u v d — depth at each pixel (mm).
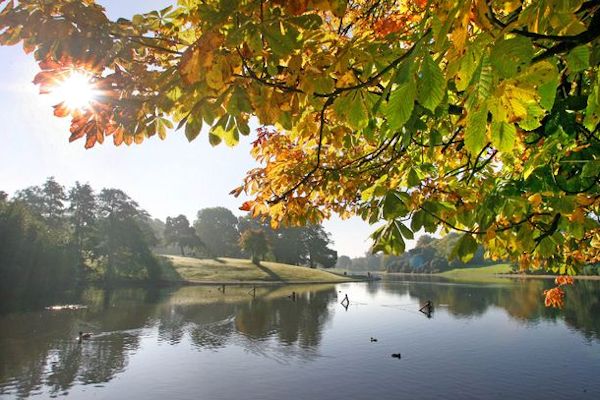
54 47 2197
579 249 5859
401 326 39500
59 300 52875
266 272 102750
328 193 5430
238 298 61188
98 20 2307
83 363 25234
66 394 19984
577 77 2934
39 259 54500
